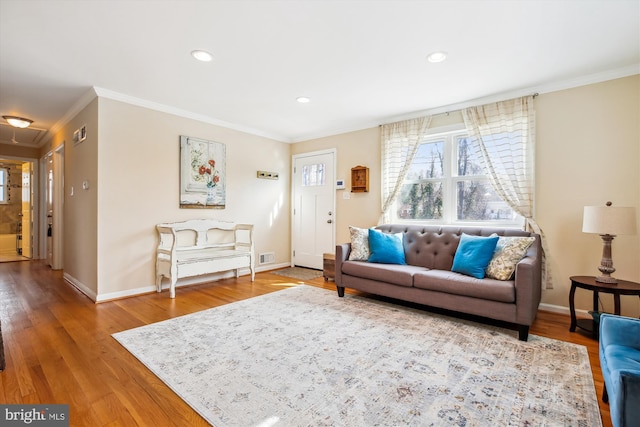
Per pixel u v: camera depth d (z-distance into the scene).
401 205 4.19
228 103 3.69
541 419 1.47
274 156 5.17
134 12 1.98
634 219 2.33
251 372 1.88
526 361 2.03
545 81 3.00
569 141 2.96
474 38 2.28
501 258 2.66
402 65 2.71
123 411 1.51
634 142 2.67
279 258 5.27
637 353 1.36
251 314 2.91
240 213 4.65
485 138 3.41
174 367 1.93
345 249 3.53
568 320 2.81
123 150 3.43
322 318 2.81
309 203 5.18
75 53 2.51
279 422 1.44
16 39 2.29
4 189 7.12
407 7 1.93
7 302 3.26
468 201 3.64
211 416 1.48
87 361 2.00
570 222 2.96
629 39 2.26
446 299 2.71
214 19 2.06
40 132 5.14
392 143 4.16
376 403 1.58
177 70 2.82
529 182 3.13
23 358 2.04
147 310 3.02
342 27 2.16
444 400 1.61
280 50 2.47
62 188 4.63
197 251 4.07
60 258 4.99
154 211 3.70
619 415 1.08
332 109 3.87
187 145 3.99
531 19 2.04
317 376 1.84
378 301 3.36
